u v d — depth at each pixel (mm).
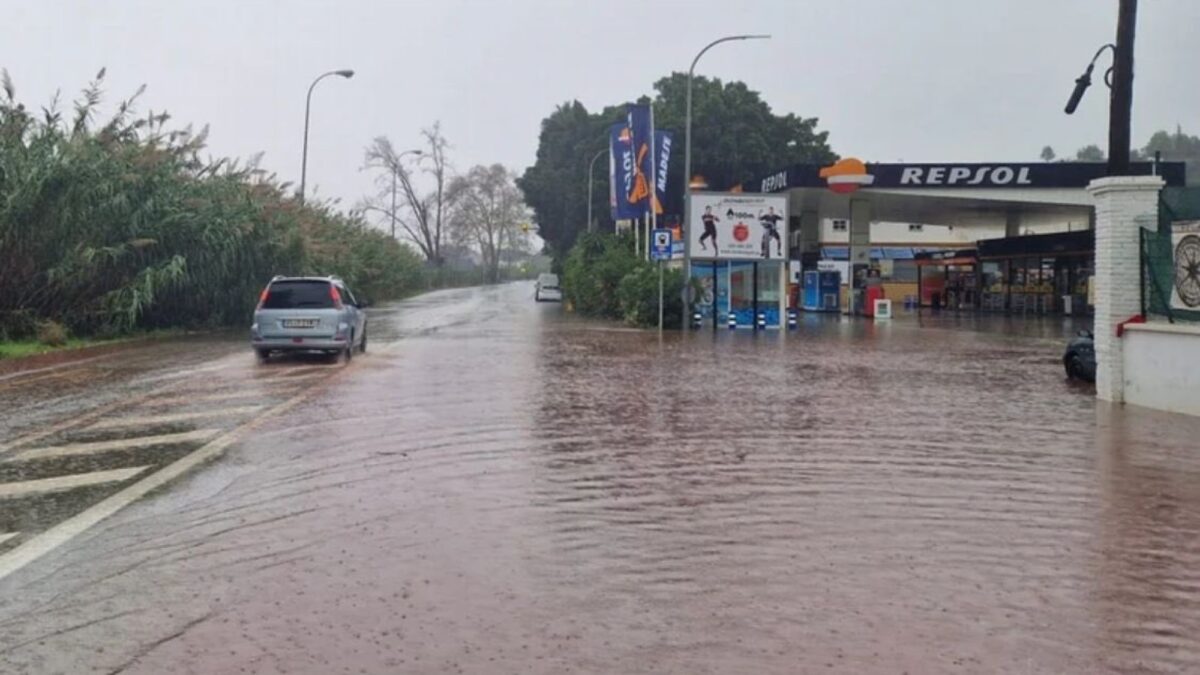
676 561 7164
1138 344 15688
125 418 13977
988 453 11523
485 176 126062
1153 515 8586
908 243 71875
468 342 29031
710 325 38969
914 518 8461
